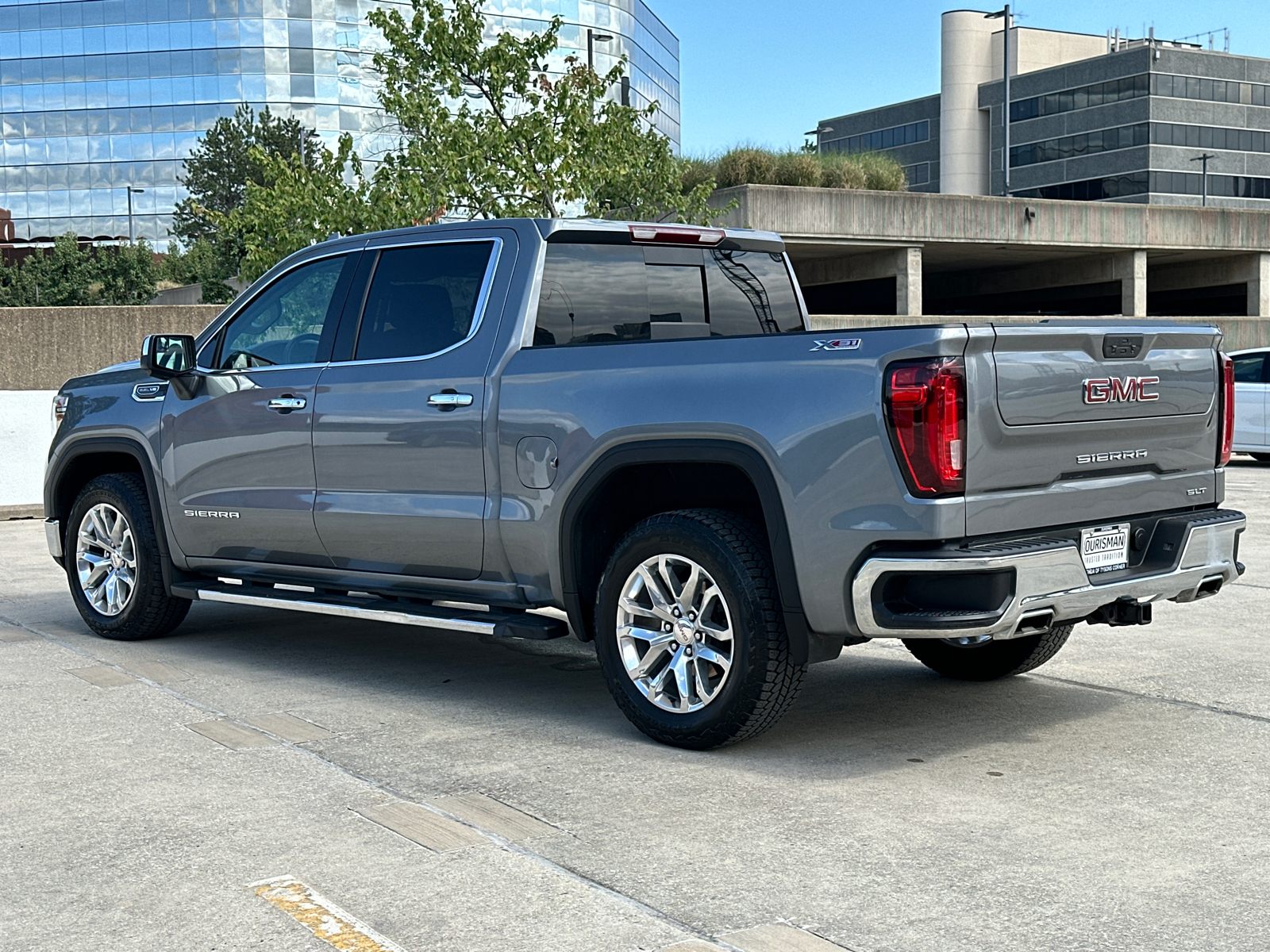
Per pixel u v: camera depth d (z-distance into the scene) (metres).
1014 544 4.34
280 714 5.41
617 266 5.66
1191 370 4.98
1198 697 5.57
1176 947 3.09
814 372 4.43
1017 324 4.38
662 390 4.79
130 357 17.17
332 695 5.77
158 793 4.34
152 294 51.59
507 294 5.40
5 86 77.69
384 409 5.64
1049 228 35.12
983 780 4.44
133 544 6.88
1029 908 3.33
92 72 77.06
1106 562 4.69
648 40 74.56
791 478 4.43
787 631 4.53
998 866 3.62
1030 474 4.41
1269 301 40.00
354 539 5.81
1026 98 104.50
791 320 6.38
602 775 4.52
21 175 78.06
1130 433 4.75
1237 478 16.14
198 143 72.25
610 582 4.93
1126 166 97.38
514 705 5.57
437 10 18.53
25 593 8.79
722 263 6.09
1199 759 4.66
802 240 31.88
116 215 77.62
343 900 3.43
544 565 5.18
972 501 4.25
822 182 32.75
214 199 66.19
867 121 117.62
